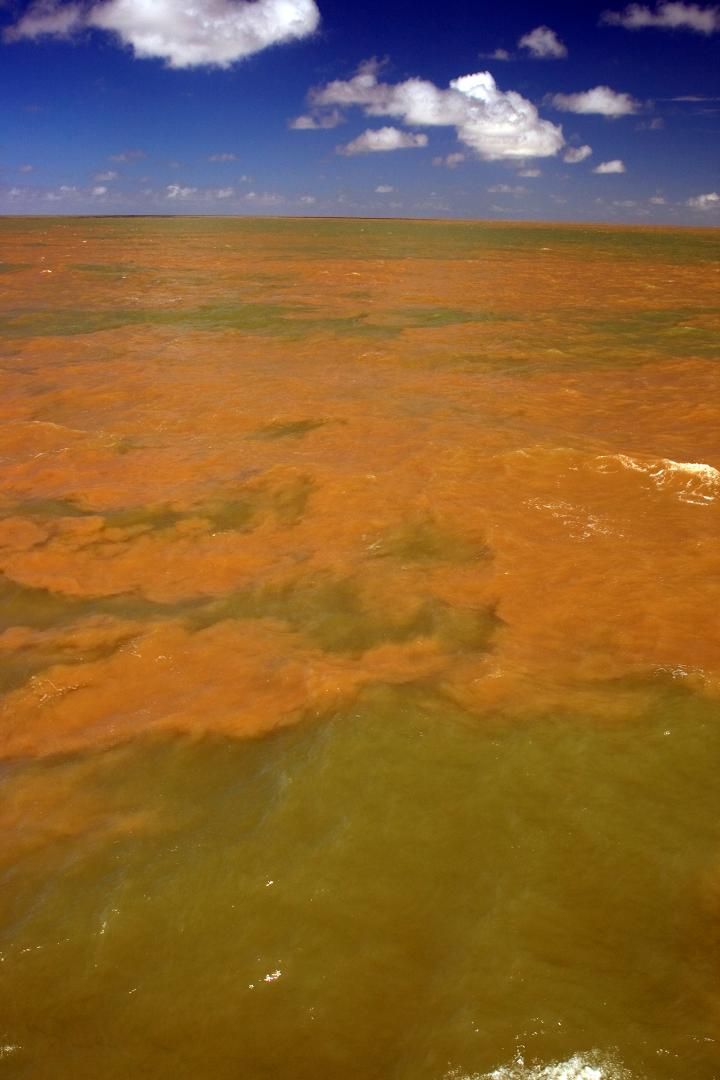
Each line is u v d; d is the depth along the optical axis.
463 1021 2.22
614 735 3.48
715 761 3.31
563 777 3.22
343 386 10.62
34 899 2.72
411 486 6.74
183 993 2.35
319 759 3.36
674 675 3.92
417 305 18.72
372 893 2.69
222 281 23.83
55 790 3.30
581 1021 2.21
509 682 3.88
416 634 4.39
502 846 2.88
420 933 2.53
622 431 8.47
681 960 2.40
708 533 5.74
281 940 2.52
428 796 3.13
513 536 5.68
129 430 8.75
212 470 7.40
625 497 6.51
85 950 2.51
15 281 23.48
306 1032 2.21
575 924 2.54
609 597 4.78
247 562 5.47
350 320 16.50
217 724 3.67
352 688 3.86
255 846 2.91
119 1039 2.22
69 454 7.88
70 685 4.04
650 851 2.84
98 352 13.20
